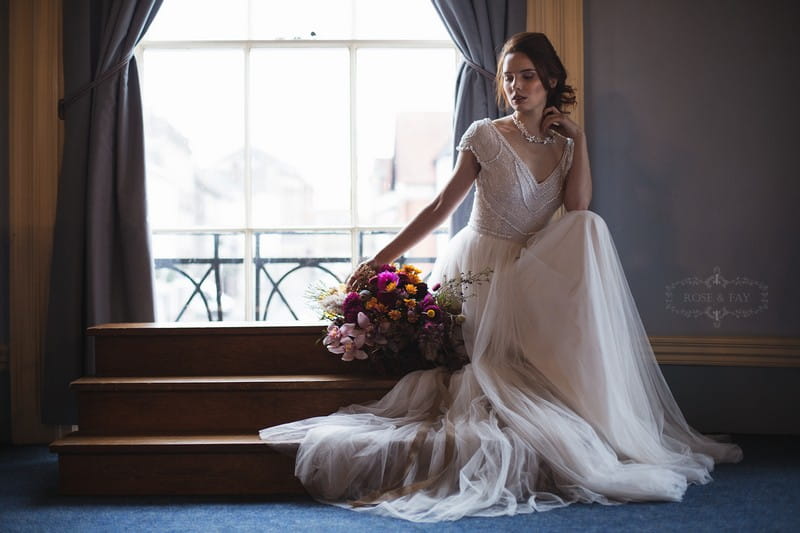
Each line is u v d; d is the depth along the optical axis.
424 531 2.51
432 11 4.50
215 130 4.58
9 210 4.13
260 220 4.60
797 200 4.05
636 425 3.17
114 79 4.04
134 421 3.28
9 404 4.15
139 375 3.48
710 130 4.10
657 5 4.13
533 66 3.38
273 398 3.28
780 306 4.05
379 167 4.57
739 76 4.09
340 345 3.34
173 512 2.80
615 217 4.14
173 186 4.59
